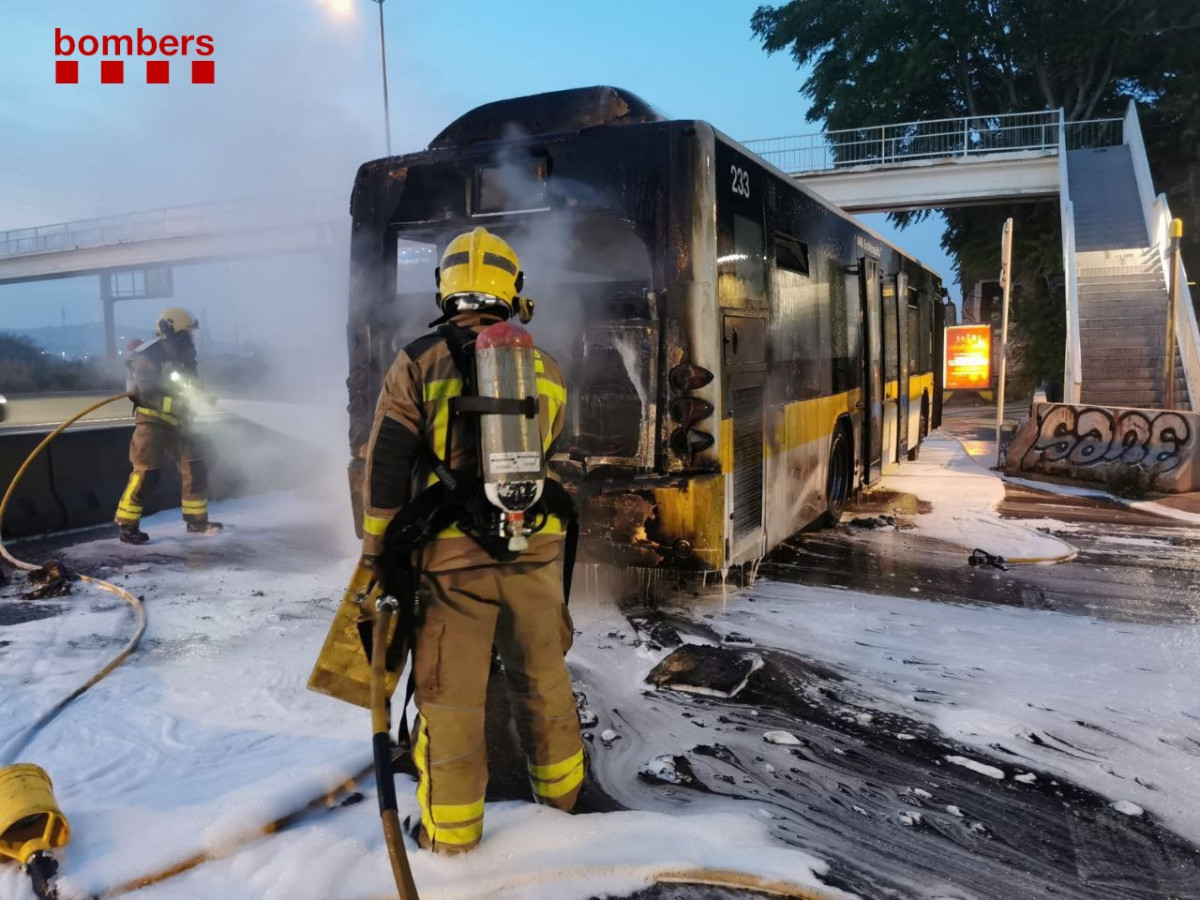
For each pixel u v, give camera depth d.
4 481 7.46
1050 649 4.61
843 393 7.84
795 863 2.59
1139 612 5.30
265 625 4.95
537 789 2.77
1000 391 11.91
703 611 5.28
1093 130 31.38
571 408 4.96
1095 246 18.89
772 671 4.27
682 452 4.72
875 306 8.95
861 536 7.53
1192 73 29.73
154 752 3.30
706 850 2.64
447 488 2.41
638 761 3.33
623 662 4.39
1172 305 12.10
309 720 3.61
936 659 4.46
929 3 30.89
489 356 2.33
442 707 2.46
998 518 8.34
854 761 3.34
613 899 2.43
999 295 30.42
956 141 31.83
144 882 2.42
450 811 2.47
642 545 4.82
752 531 5.50
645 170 4.80
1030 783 3.19
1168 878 2.61
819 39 35.72
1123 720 3.72
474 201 5.30
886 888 2.53
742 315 5.20
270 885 2.41
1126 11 29.56
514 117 5.30
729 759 3.35
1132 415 10.19
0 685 4.03
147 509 8.52
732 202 5.07
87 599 5.53
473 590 2.46
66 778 3.07
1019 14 30.73
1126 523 8.20
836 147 29.16
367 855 2.55
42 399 28.91
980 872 2.62
